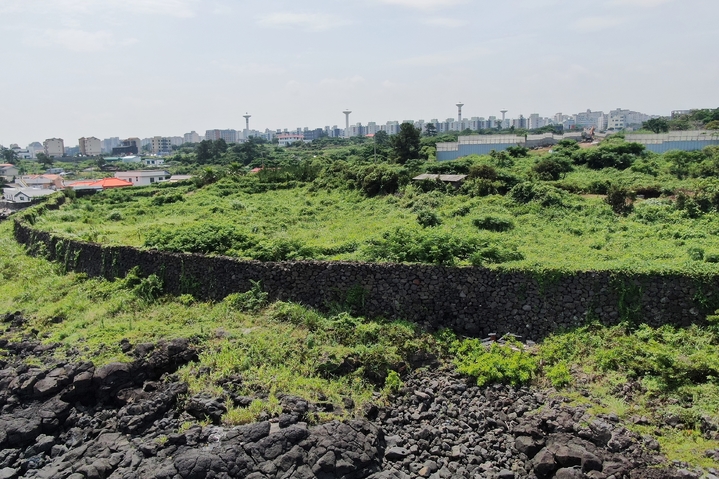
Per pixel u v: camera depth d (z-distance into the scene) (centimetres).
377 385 1927
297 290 2408
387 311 2306
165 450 1554
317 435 1566
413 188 4172
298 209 4106
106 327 2247
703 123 9488
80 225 3966
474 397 1852
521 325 2175
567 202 3366
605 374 1836
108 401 1861
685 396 1666
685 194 3256
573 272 2123
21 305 2734
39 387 1869
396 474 1532
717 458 1415
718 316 1898
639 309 2044
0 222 5647
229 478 1455
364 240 2717
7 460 1662
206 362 1944
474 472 1535
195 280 2617
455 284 2262
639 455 1468
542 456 1514
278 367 1930
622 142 6178
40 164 16625
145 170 11075
